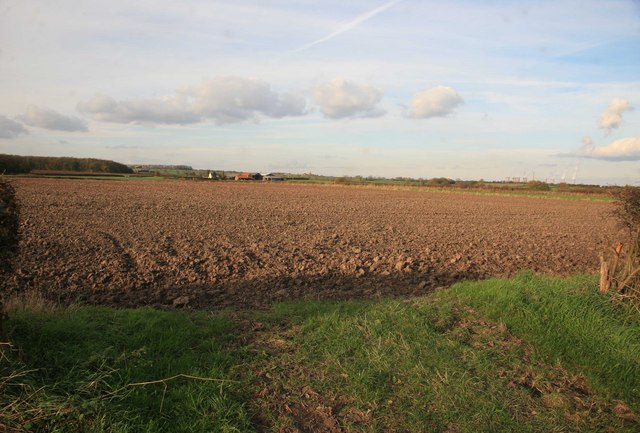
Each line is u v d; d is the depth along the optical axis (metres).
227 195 44.59
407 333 5.89
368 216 27.17
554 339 5.97
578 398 4.70
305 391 4.46
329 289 9.38
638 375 5.22
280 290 8.96
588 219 31.16
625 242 7.52
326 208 32.16
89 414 3.61
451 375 4.87
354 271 11.15
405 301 7.70
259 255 12.76
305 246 14.62
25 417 3.46
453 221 26.27
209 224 20.02
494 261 13.68
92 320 5.65
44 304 6.66
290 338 5.73
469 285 8.28
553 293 7.31
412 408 4.24
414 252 14.42
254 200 38.38
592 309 6.71
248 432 3.72
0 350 4.02
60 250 12.34
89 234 15.44
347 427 3.94
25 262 10.68
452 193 68.75
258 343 5.54
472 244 16.67
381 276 10.82
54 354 4.40
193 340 5.45
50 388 3.81
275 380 4.62
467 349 5.57
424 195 59.44
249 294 8.75
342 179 101.44
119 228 17.47
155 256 11.99
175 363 4.68
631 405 4.65
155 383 4.24
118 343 4.93
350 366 4.93
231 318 6.55
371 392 4.46
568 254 15.66
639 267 6.90
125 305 7.79
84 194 37.69
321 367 4.96
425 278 10.78
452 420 4.11
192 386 4.29
